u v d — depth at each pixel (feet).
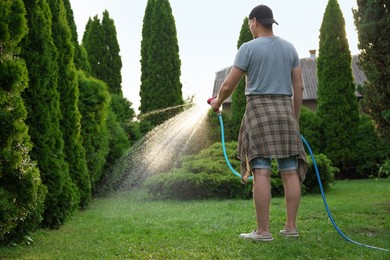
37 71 16.07
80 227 16.83
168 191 29.30
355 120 45.27
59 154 17.58
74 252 12.21
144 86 50.57
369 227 15.25
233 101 45.93
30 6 16.22
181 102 50.57
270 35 13.48
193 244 12.67
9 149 12.46
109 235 14.74
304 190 30.66
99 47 51.52
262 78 12.89
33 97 15.99
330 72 45.47
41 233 15.48
